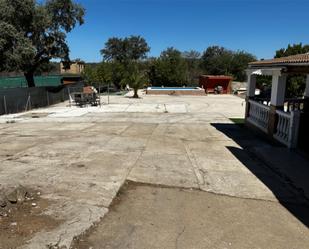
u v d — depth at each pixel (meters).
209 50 76.56
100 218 3.97
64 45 27.55
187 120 14.48
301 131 8.27
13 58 20.30
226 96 33.41
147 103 24.00
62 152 7.61
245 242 3.57
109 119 14.72
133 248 3.35
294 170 6.36
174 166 6.55
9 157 7.12
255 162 7.05
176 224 3.94
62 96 25.08
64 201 4.43
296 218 4.25
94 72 38.03
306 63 6.92
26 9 22.09
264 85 29.83
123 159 7.00
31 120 14.41
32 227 3.62
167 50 48.25
